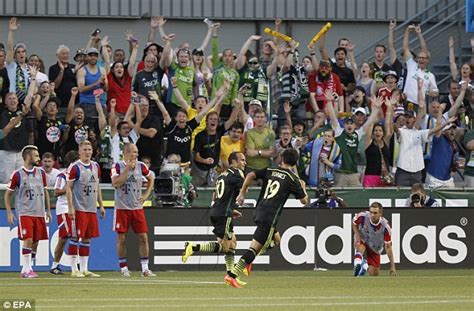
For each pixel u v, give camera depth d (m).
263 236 42.94
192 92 67.62
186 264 56.47
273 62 69.31
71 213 51.06
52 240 55.94
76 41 77.50
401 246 58.38
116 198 52.41
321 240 57.62
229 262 48.78
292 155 43.38
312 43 69.94
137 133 61.97
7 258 55.38
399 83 71.88
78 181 51.69
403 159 65.44
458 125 69.69
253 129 63.12
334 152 63.88
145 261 52.84
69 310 32.59
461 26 80.31
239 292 40.50
